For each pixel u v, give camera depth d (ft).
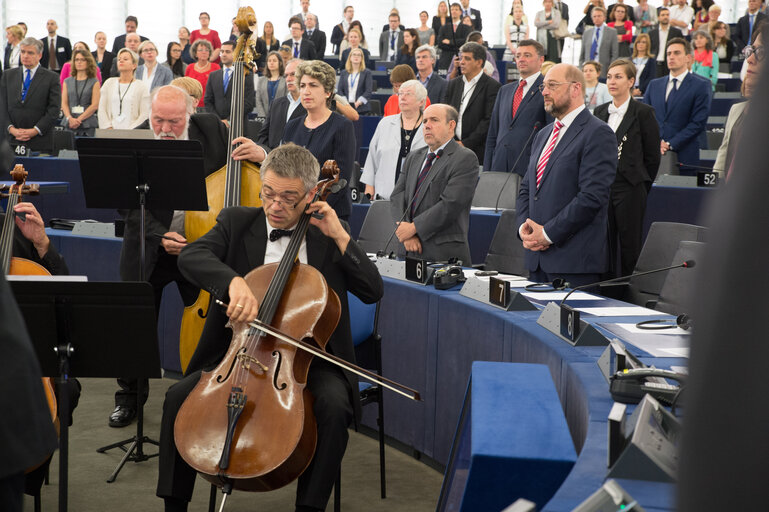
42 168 24.40
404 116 19.58
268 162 9.14
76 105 30.71
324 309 8.69
